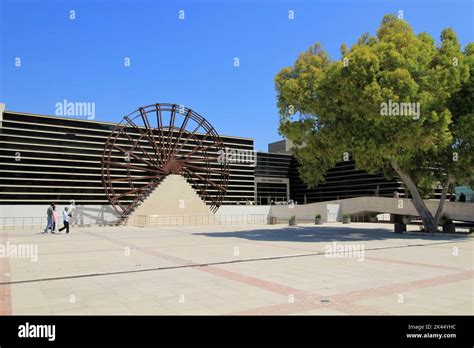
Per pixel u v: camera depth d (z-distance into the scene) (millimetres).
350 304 8055
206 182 57188
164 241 22906
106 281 10594
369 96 21703
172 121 53719
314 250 17609
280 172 86750
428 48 25375
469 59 25922
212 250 17859
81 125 59844
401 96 21688
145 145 65438
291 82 26359
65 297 8789
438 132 23688
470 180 29234
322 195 82562
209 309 7734
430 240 22828
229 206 57031
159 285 10016
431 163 28375
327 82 24391
